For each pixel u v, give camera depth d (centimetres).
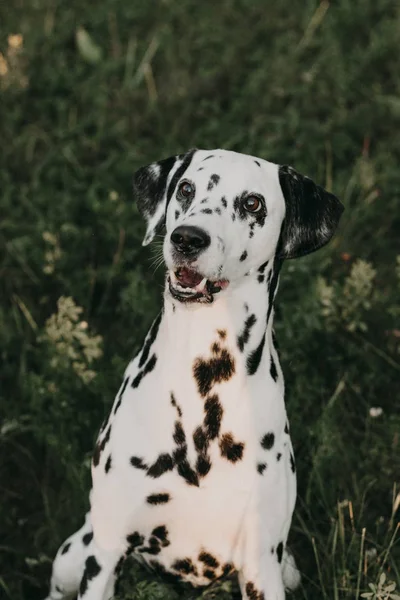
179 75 781
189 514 370
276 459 372
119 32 841
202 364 362
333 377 518
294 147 690
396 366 524
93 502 387
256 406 367
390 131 718
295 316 518
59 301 493
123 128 708
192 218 348
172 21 866
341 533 414
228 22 866
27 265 584
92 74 784
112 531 384
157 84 782
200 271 345
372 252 625
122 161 662
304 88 746
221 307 358
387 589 374
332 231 384
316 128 700
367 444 482
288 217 377
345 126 717
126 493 373
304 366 505
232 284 359
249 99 743
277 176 375
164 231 429
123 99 742
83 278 571
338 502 424
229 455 364
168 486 367
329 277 586
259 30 848
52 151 674
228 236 353
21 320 561
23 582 454
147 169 404
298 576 428
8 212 625
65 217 611
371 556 420
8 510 477
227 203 358
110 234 591
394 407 510
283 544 385
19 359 534
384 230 634
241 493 366
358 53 803
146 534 382
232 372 362
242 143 695
